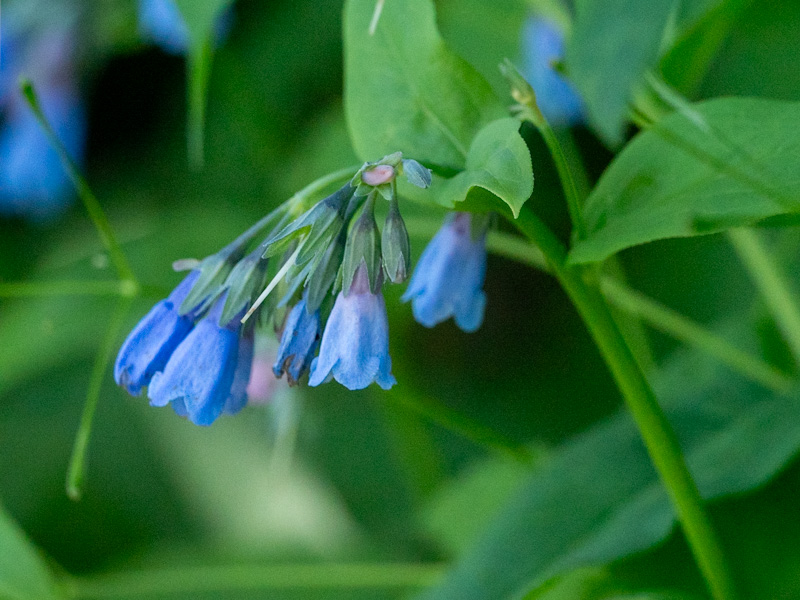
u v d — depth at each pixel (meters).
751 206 0.43
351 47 0.45
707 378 0.50
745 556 0.48
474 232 0.45
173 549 0.55
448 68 0.45
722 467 0.48
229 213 0.64
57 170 0.64
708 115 0.44
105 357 0.48
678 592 0.47
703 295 0.63
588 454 0.48
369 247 0.43
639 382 0.45
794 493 0.48
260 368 0.50
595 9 0.43
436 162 0.45
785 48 0.57
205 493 0.67
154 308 0.44
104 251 0.61
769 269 0.50
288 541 0.58
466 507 0.54
